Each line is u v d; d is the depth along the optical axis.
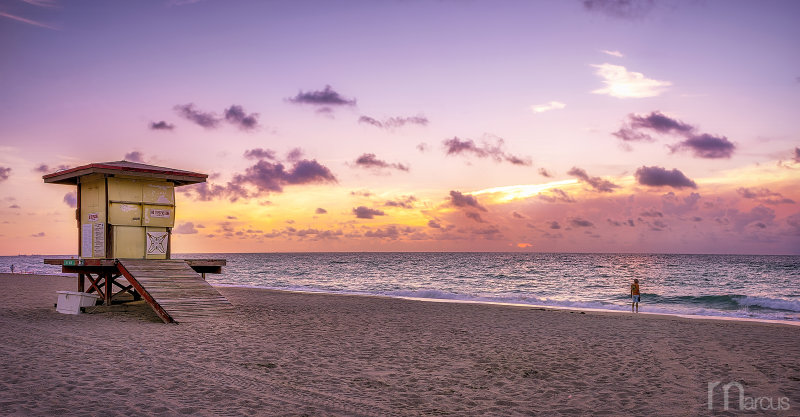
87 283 33.72
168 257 18.77
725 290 46.84
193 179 19.17
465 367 9.68
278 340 12.07
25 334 12.08
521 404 7.30
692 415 6.88
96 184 17.97
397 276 72.94
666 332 14.60
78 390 7.23
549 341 12.80
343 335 13.16
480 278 67.38
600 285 53.94
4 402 6.57
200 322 14.48
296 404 6.95
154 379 8.00
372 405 7.05
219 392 7.39
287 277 69.00
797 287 50.81
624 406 7.27
